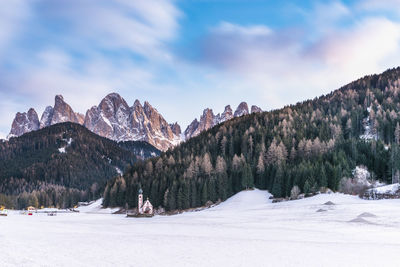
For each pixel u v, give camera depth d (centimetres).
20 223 8300
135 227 7650
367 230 5847
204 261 3244
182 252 3716
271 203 12706
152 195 15450
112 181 19588
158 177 16750
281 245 4262
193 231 6450
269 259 3353
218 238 5062
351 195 11656
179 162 18375
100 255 3444
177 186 14850
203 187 14525
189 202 14388
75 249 3759
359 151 14912
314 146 15800
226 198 14775
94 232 6244
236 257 3450
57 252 3525
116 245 4153
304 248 4031
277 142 17325
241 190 15300
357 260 3297
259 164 15600
